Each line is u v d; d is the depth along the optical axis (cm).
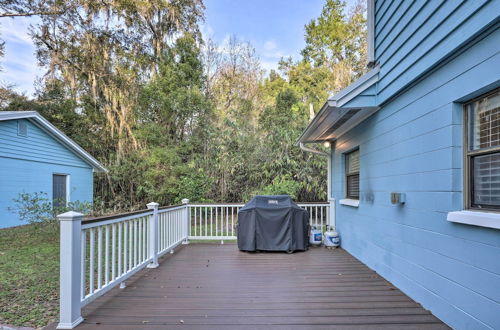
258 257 468
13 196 830
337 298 291
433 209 253
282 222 499
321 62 1747
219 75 1454
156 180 985
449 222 231
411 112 293
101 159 1191
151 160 975
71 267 227
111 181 1159
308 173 894
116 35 1043
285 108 1145
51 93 1234
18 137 849
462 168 228
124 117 1002
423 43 263
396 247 323
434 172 252
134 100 1060
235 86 1460
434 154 253
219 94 1407
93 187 1229
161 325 233
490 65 192
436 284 248
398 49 312
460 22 213
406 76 293
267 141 959
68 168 1062
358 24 1593
